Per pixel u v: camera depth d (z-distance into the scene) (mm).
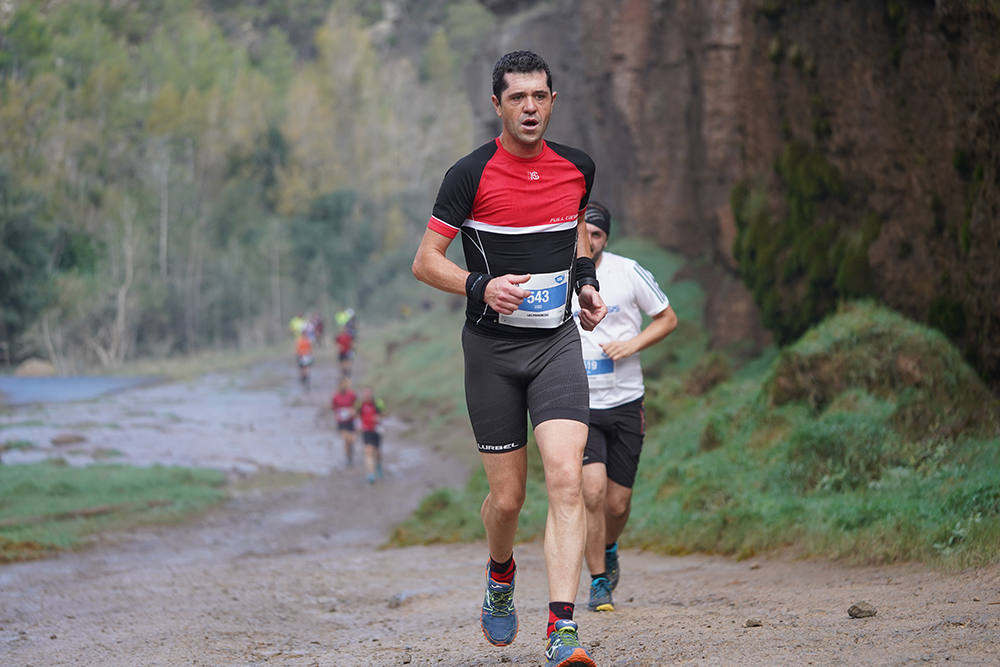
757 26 26281
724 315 34781
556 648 5754
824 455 14453
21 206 93312
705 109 38156
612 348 9383
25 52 133500
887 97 20094
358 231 151500
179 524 24141
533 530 17781
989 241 14953
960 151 16141
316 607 11312
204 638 9227
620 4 46312
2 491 25281
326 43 177250
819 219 23641
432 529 20172
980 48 14680
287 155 150250
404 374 58750
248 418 47312
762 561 11836
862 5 20844
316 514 26094
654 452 21359
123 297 107688
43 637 9742
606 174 52469
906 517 10609
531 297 6246
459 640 8258
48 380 65062
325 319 136625
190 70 166375
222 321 127500
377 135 170500
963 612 6707
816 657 5770
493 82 6160
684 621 7984
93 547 20609
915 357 15883
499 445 6457
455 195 6180
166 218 125938
